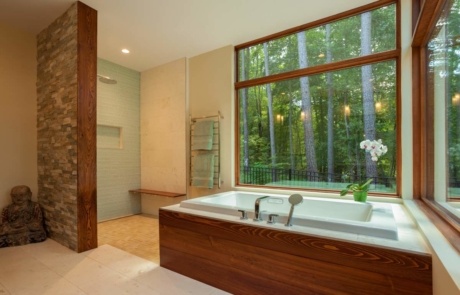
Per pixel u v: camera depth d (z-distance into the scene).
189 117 3.76
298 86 2.96
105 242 2.87
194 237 2.02
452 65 1.35
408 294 1.22
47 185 2.98
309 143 2.89
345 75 2.67
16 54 3.04
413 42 2.16
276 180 3.11
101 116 3.80
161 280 1.98
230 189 3.32
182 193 3.79
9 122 2.99
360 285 1.35
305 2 2.45
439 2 1.53
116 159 4.01
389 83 2.43
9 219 2.80
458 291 0.72
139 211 4.34
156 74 4.14
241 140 3.39
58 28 2.77
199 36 3.14
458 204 1.25
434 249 1.09
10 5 2.53
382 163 2.46
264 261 1.67
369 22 2.53
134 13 2.63
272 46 3.13
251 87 3.31
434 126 1.81
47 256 2.42
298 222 1.68
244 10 2.58
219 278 1.88
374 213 1.91
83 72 2.51
